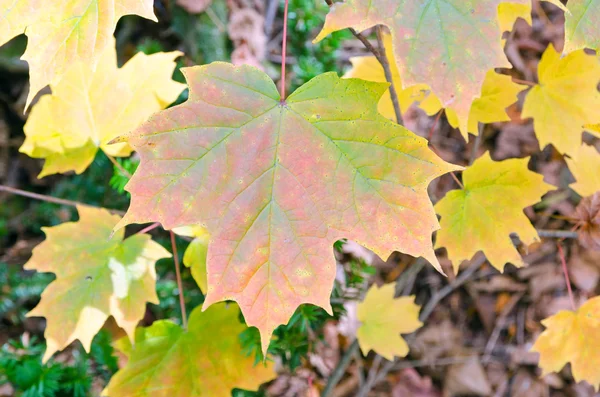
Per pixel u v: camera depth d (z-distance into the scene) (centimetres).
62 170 45
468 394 69
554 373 68
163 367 43
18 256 66
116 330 55
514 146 74
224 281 36
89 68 43
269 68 64
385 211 37
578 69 43
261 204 37
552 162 74
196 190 36
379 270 70
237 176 37
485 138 75
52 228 43
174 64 44
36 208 67
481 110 43
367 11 34
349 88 37
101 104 44
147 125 36
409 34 34
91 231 43
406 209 36
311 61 56
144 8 36
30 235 68
